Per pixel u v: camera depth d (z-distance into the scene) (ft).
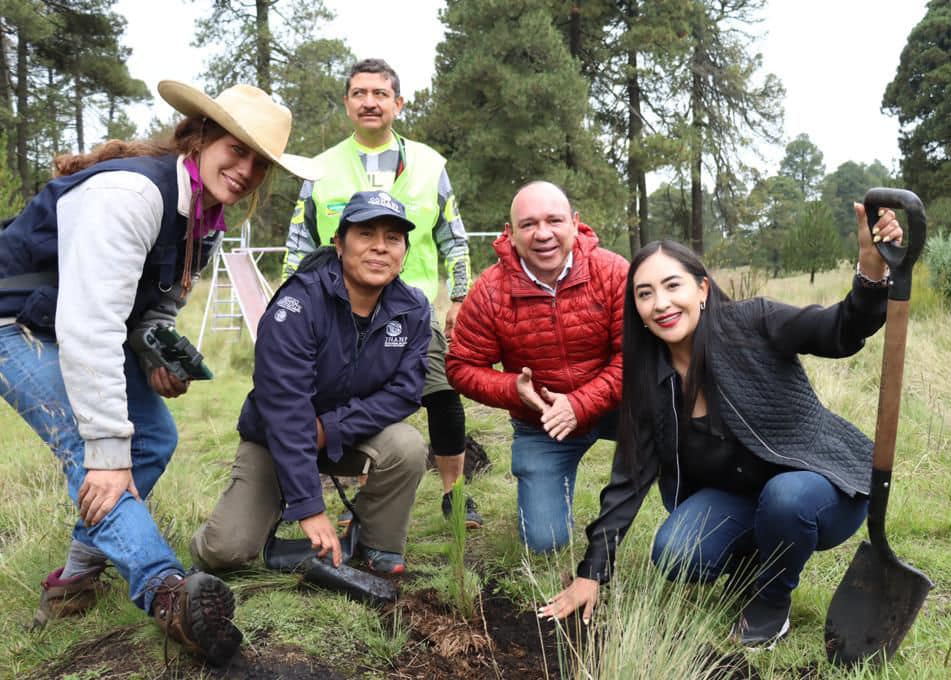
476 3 76.43
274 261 75.46
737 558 9.61
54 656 8.27
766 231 111.45
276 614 8.80
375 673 7.97
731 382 8.65
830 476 8.34
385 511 10.30
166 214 7.99
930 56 104.01
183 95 8.04
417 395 10.16
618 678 7.29
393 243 9.25
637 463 9.19
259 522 9.89
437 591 9.61
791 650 8.49
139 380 9.03
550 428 10.35
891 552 7.74
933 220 83.41
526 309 10.73
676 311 8.63
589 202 74.23
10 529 12.00
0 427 18.80
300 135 74.23
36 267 7.98
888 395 7.45
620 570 10.05
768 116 88.94
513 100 72.74
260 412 9.27
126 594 9.42
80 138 92.79
